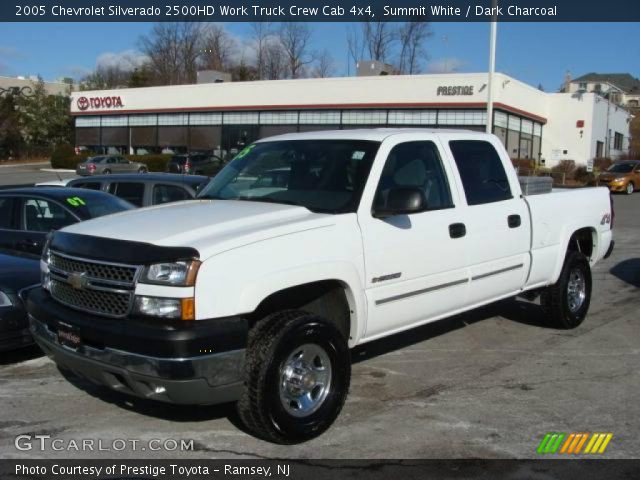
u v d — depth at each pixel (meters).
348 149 5.11
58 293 4.41
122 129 49.66
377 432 4.54
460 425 4.67
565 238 6.82
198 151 45.97
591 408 5.01
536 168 36.94
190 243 3.97
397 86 37.88
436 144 5.56
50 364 6.01
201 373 3.80
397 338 6.84
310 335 4.26
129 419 4.76
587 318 7.79
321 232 4.45
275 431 4.14
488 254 5.80
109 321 3.99
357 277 4.64
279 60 74.19
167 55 79.06
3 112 60.34
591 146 43.75
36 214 7.95
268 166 5.36
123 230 4.28
